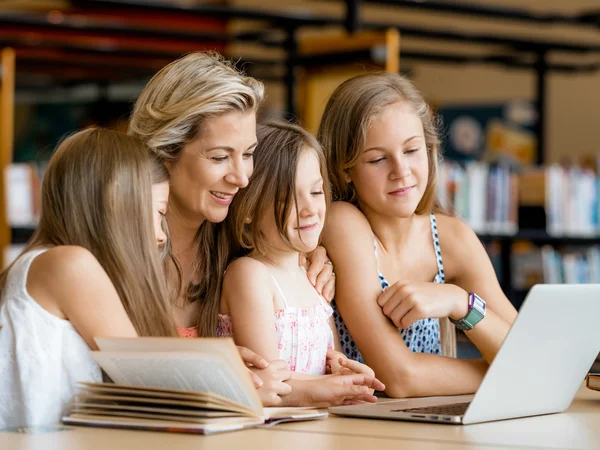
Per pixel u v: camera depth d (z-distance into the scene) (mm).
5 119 6359
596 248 6586
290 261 2375
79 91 11992
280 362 2084
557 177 6348
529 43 7211
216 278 2332
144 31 6777
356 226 2518
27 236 6824
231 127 2162
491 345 2441
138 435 1624
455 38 6762
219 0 10836
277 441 1594
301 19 6102
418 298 2381
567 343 1960
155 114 2182
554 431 1791
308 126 6168
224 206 2217
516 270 6570
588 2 10367
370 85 2498
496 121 11234
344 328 2578
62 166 2029
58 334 1939
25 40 7066
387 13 11086
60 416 1938
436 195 2750
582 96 10805
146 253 2031
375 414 1885
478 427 1805
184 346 1652
